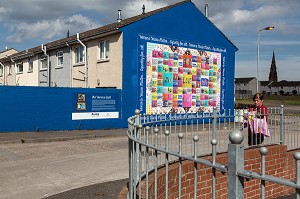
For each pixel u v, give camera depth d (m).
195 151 2.99
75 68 21.70
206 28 21.20
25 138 13.43
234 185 2.42
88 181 6.92
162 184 4.90
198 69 20.77
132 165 4.21
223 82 22.19
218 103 21.86
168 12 19.27
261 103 7.63
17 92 15.74
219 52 21.95
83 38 20.22
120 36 17.80
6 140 12.87
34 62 27.05
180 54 19.84
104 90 17.62
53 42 28.69
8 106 15.56
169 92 19.31
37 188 6.43
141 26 18.23
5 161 9.09
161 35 19.02
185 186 5.35
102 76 19.27
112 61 18.45
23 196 5.95
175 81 19.59
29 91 16.02
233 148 2.43
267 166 7.02
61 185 6.64
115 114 17.94
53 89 16.55
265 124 7.50
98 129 17.45
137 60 18.16
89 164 8.66
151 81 18.62
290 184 2.09
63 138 13.90
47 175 7.46
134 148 4.23
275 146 7.35
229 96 22.56
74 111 17.03
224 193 6.01
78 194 5.95
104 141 13.53
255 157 6.73
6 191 6.25
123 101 17.92
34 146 12.00
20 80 29.78
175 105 19.55
